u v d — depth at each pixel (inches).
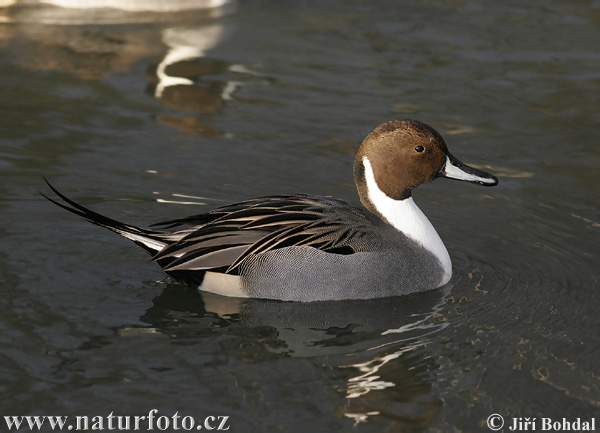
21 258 443.5
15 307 397.1
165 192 532.1
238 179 553.3
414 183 443.2
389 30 824.9
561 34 822.5
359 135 621.9
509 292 432.1
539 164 590.2
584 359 367.6
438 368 358.9
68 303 404.8
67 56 737.6
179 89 687.7
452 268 459.8
